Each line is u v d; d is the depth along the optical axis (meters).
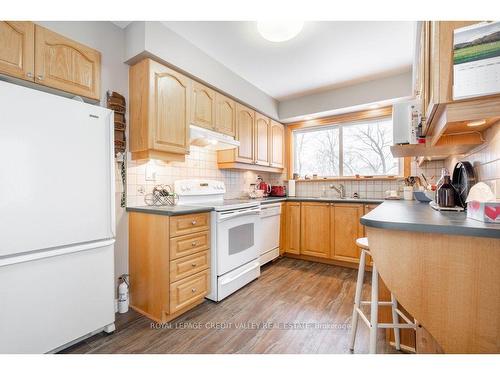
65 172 1.41
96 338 1.58
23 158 1.25
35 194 1.29
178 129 2.14
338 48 2.29
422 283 0.92
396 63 2.58
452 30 0.89
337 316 1.85
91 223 1.52
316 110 3.40
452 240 0.87
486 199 1.00
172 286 1.77
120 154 1.99
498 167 1.09
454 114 0.90
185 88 2.21
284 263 3.23
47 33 1.52
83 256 1.49
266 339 1.56
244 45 2.26
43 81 1.50
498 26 0.81
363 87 3.04
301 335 1.61
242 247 2.40
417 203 2.05
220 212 2.11
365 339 1.56
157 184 2.31
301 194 3.97
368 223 1.01
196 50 2.28
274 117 3.63
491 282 0.81
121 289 1.93
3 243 1.18
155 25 1.93
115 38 1.97
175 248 1.79
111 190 1.64
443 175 1.44
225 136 2.57
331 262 3.18
